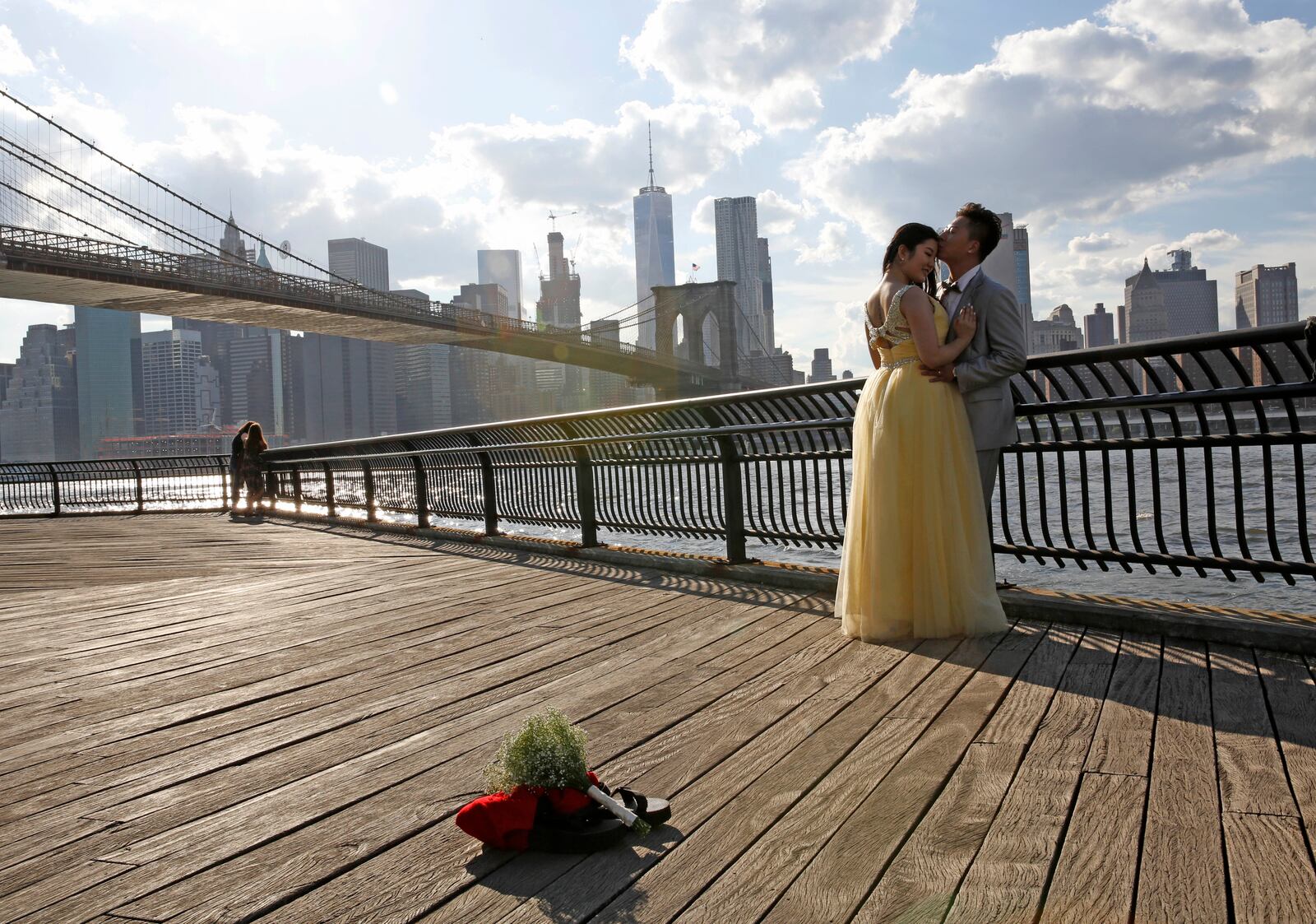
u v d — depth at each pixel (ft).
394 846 6.89
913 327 11.69
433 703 10.44
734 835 6.70
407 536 28.86
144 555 26.63
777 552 26.84
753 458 17.54
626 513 20.71
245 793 8.03
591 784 6.97
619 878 6.19
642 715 9.59
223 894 6.25
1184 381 11.82
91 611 17.13
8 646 14.34
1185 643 10.98
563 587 17.84
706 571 17.99
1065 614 12.26
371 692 11.03
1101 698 9.21
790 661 11.34
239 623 15.56
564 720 7.07
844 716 9.16
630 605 15.62
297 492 40.52
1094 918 5.39
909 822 6.73
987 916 5.47
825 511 30.42
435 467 29.76
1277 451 61.93
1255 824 6.40
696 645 12.48
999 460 14.11
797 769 7.86
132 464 49.57
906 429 11.93
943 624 11.79
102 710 10.71
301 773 8.47
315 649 13.41
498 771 6.95
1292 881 5.65
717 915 5.65
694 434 17.93
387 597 17.56
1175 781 7.17
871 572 12.03
